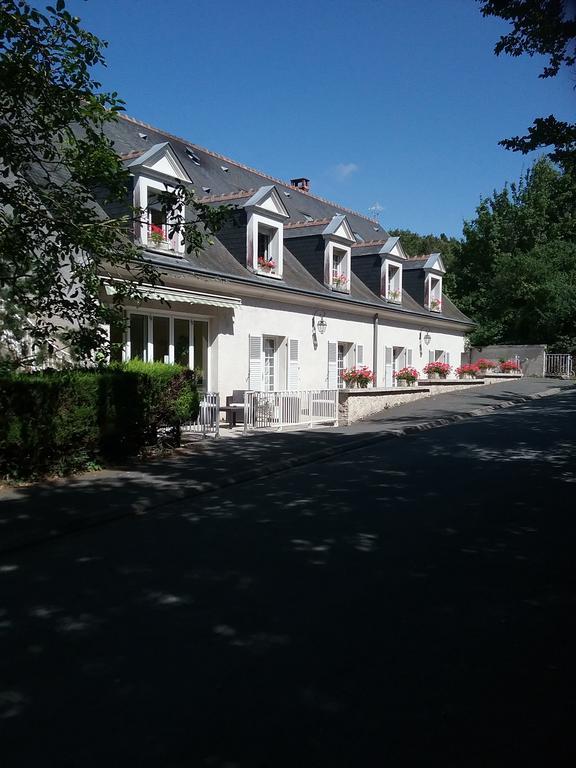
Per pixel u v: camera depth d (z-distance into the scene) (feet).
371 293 80.28
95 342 29.78
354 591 15.83
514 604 14.96
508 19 25.41
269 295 58.13
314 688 11.09
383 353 79.87
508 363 112.06
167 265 45.34
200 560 18.44
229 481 29.96
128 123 63.10
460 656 12.30
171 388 36.99
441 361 98.89
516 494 26.86
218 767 8.96
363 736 9.67
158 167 46.96
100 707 10.55
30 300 28.84
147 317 47.55
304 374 64.54
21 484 28.22
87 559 18.80
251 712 10.34
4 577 17.30
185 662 12.12
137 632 13.55
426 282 93.91
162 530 22.00
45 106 24.20
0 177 31.07
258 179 81.05
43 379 28.84
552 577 16.78
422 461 35.83
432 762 9.05
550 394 85.05
